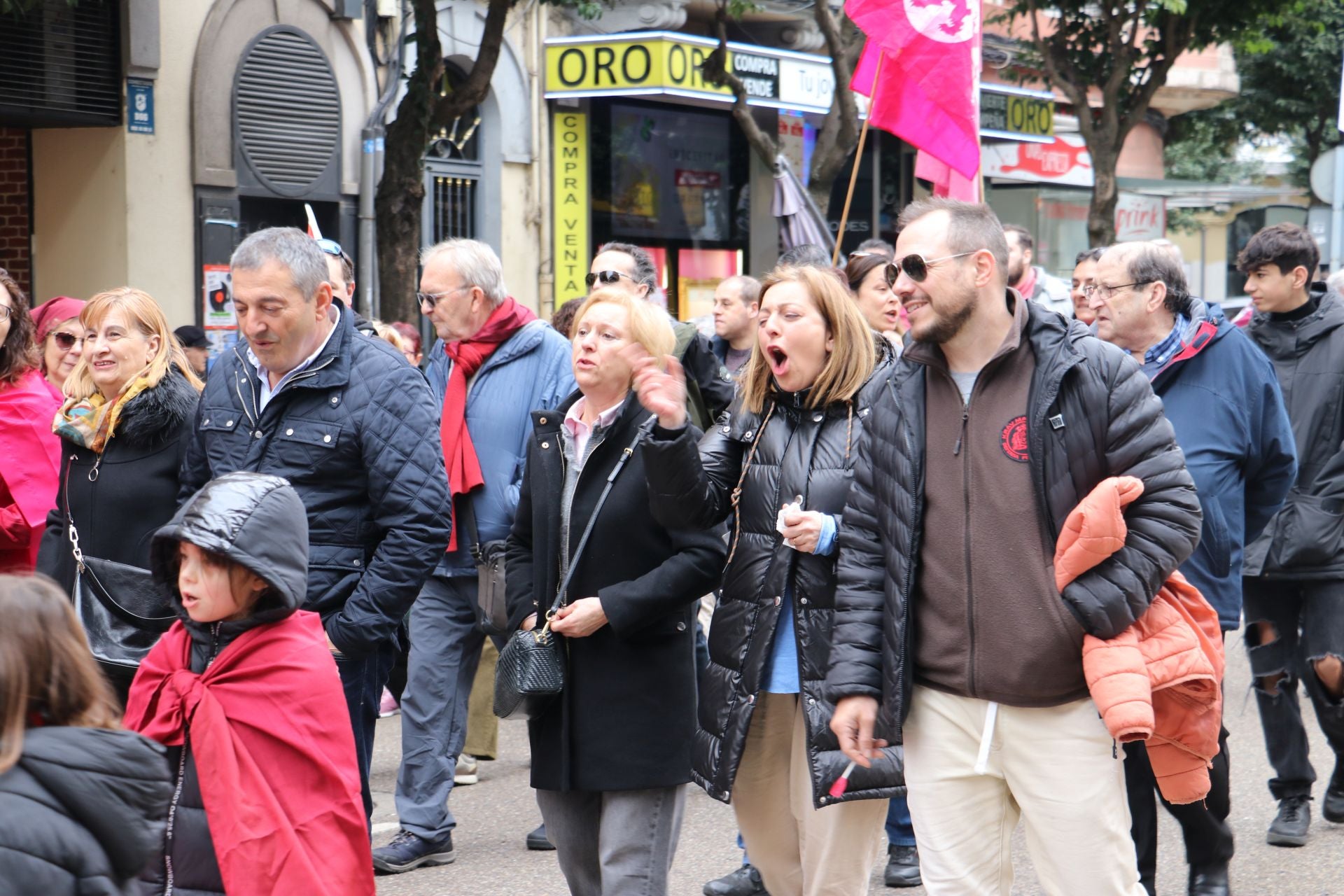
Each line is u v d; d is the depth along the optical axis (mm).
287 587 3912
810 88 20656
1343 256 14672
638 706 4805
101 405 5582
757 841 5129
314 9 16031
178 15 14742
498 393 6945
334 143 16375
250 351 5410
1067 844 4117
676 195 21531
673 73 18547
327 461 5164
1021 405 4082
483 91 13352
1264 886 6457
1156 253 6078
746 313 8844
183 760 3986
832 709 4637
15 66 13461
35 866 2633
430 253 7066
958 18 9312
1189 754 4273
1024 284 8672
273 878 3846
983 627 4109
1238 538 6066
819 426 4828
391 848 6684
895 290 4184
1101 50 23766
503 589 6137
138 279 14547
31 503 6270
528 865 6793
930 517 4195
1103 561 3971
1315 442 7145
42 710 2777
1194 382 6082
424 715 6816
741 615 4832
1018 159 29109
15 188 15047
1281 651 7207
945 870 4262
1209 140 39594
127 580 5281
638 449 4871
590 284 8328
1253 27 21438
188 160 14992
